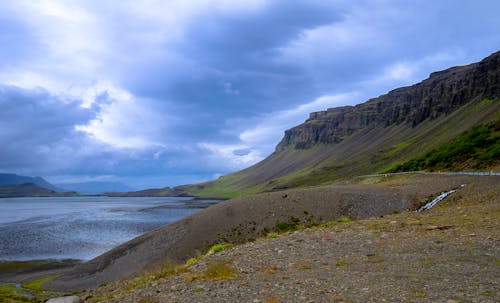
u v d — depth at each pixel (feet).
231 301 33.19
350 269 42.09
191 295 36.37
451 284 33.32
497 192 114.83
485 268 38.01
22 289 145.69
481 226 59.21
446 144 363.56
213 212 197.77
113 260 171.32
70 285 147.84
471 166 253.24
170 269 55.77
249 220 185.57
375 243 54.90
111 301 39.70
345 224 77.77
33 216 468.34
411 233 59.62
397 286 33.81
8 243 253.03
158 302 35.06
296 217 184.34
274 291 35.22
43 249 231.50
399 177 296.51
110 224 360.69
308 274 41.24
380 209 175.52
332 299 31.27
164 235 185.26
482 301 28.37
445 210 86.12
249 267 47.50
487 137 300.61
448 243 50.37
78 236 282.36
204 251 165.99
